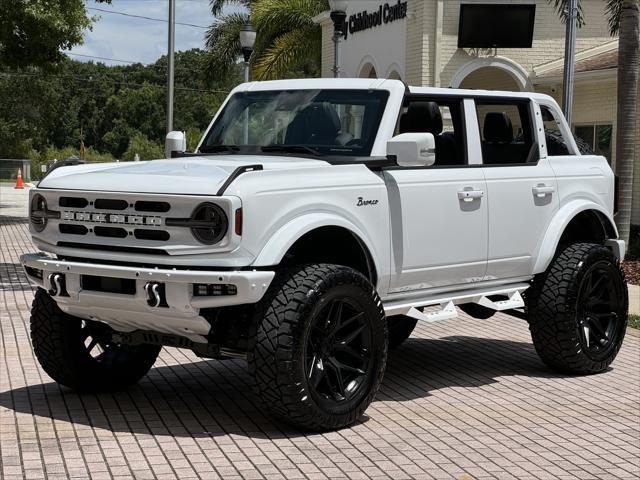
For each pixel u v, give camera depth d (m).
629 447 6.00
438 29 22.70
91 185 6.09
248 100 7.46
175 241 5.73
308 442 5.88
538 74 23.05
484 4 22.50
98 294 5.98
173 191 5.74
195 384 7.32
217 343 6.24
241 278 5.57
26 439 5.79
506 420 6.55
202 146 7.46
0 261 14.98
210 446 5.74
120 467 5.30
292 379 5.76
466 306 8.05
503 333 9.90
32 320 6.69
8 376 7.43
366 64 26.55
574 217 8.35
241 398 6.91
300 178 6.02
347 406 6.12
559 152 8.55
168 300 5.73
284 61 30.91
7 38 21.95
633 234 18.73
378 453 5.70
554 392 7.40
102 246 6.04
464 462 5.59
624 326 8.26
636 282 14.20
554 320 7.76
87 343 8.62
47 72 23.67
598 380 7.87
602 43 23.44
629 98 16.39
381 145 6.68
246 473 5.27
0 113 68.75
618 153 16.50
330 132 6.93
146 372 7.21
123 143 100.38
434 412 6.72
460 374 7.98
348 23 27.67
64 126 100.00
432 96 7.18
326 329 6.04
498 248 7.44
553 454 5.81
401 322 8.82
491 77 26.33
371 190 6.42
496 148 8.01
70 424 6.14
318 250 6.68
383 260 6.51
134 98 100.31
